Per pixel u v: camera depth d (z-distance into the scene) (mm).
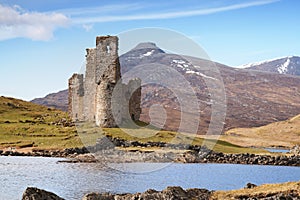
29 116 136750
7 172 67938
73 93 92688
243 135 188875
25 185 57219
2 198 48906
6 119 126750
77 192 53219
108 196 41656
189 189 45625
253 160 93500
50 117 132375
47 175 64938
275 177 74000
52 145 96125
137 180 62500
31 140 100188
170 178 66438
